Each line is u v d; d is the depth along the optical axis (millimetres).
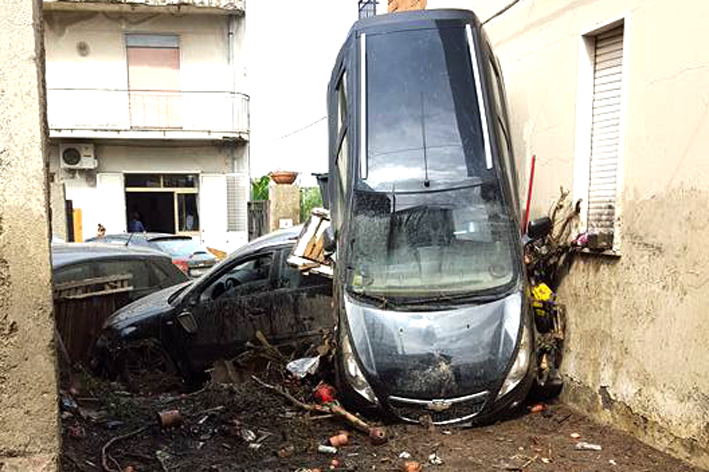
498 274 5191
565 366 5637
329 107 6684
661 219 4355
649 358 4473
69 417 4699
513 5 6820
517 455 4301
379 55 5840
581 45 5426
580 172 5492
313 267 6152
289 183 14461
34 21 2557
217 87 19109
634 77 4676
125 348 6879
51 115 18156
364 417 4902
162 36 18734
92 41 18344
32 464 2611
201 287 6914
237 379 6316
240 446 4500
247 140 19234
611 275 4949
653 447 4426
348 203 5551
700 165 3990
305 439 4641
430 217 5383
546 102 6117
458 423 4754
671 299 4242
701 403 3957
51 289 2623
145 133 18406
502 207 5418
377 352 4824
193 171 19375
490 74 5832
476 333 4852
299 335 6492
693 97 4062
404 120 5633
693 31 4062
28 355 2594
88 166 18391
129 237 13242
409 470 3992
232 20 18844
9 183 2537
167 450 4398
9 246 2551
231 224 19703
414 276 5203
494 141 5602
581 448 4434
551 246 5816
